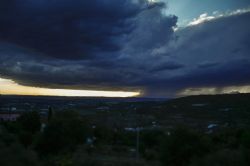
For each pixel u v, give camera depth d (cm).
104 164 4050
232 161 3005
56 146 5441
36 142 5562
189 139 4069
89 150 5688
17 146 2889
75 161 3919
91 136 7375
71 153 5178
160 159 4238
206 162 3089
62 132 5588
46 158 4631
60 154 5084
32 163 2839
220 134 6731
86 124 7162
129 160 4697
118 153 5628
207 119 12138
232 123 10762
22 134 6022
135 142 7012
